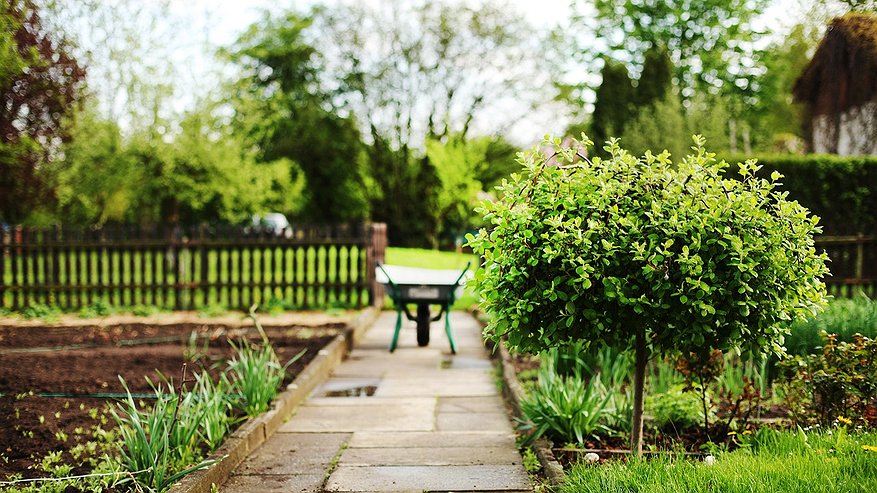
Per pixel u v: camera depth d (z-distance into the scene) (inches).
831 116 602.9
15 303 514.0
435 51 1289.4
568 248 162.9
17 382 256.5
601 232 164.4
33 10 454.0
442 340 411.2
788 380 212.5
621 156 174.9
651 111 864.9
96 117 654.5
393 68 1306.6
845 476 143.4
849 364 187.3
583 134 179.6
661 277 159.6
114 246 515.8
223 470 180.5
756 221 163.8
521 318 166.7
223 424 207.3
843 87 551.5
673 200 165.6
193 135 710.5
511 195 176.4
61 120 520.1
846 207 499.5
